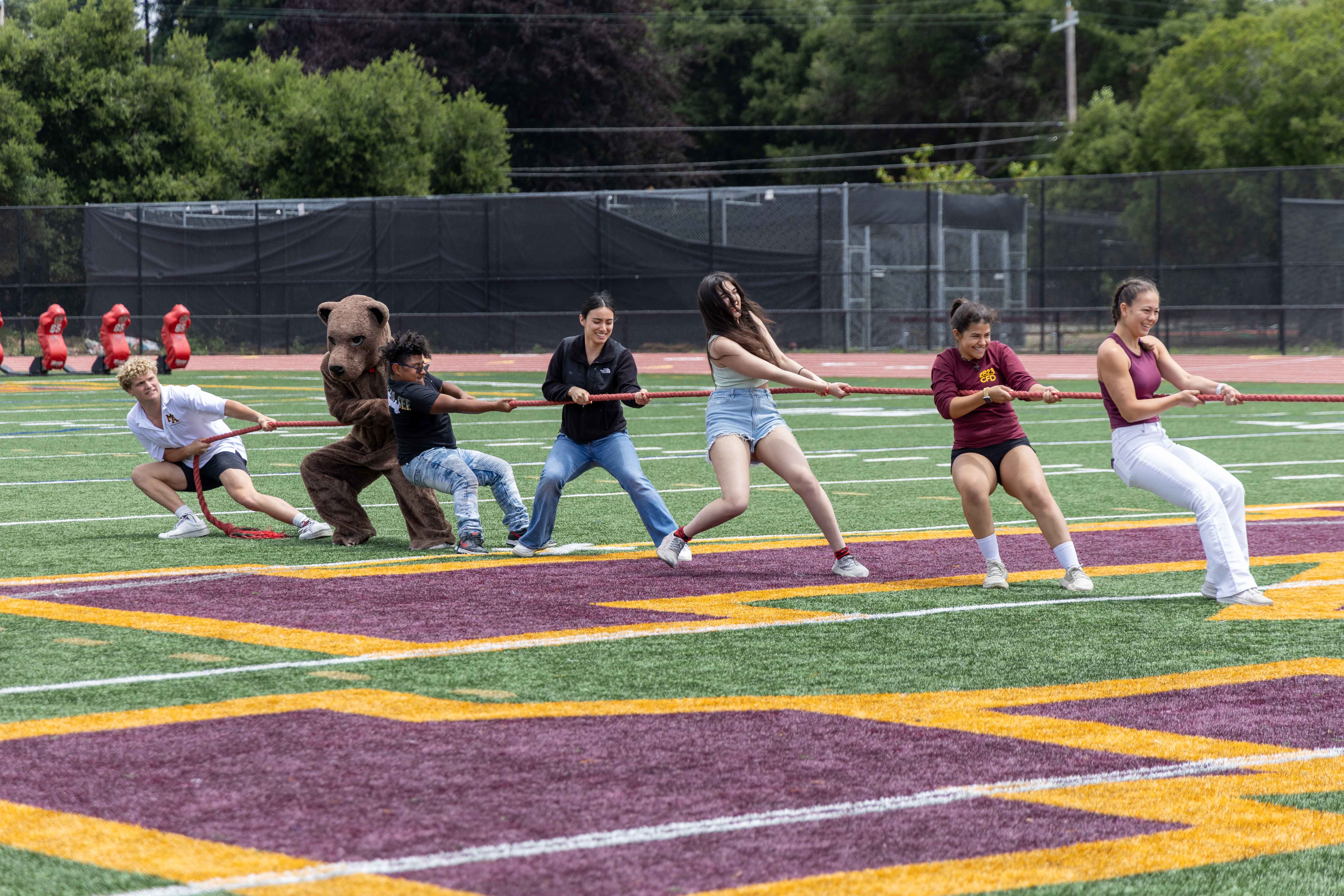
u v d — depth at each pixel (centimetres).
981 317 1389
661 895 636
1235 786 797
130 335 6781
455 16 10456
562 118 10825
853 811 750
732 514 1472
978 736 891
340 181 8512
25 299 6788
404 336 1602
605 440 1573
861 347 6450
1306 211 5966
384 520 1959
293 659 1102
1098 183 6331
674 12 13250
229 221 6750
